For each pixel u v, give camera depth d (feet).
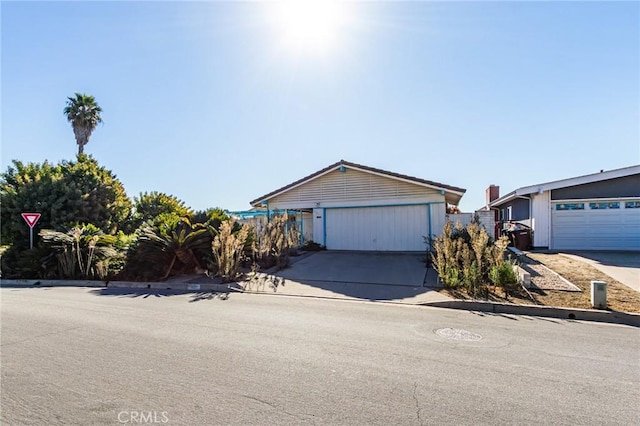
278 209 59.57
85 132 83.51
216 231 36.81
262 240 40.47
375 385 10.92
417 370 12.14
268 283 31.30
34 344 14.84
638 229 47.80
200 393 10.26
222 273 32.55
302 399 9.94
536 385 11.02
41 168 56.70
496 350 14.38
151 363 12.62
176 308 22.39
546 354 13.94
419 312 21.43
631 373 12.06
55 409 9.30
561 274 31.04
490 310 22.09
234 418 8.89
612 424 8.80
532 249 50.93
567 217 50.42
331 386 10.81
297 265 40.83
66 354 13.56
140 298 26.18
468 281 25.77
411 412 9.27
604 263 36.55
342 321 19.03
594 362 13.10
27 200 50.90
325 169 56.08
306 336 16.16
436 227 50.83
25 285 35.55
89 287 33.06
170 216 39.70
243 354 13.64
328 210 56.59
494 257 27.48
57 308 22.53
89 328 17.47
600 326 18.62
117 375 11.53
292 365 12.51
